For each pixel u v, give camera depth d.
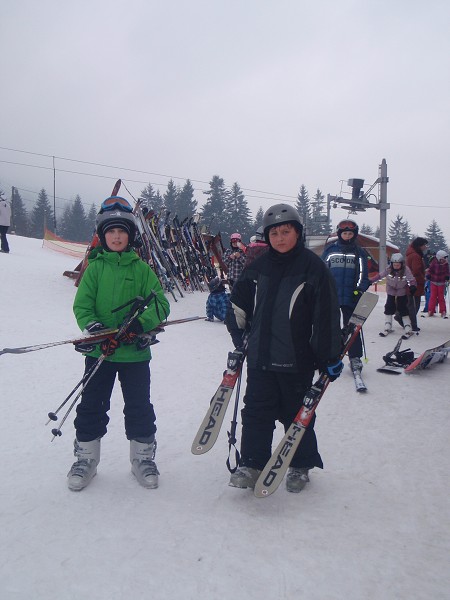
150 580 2.28
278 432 4.10
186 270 12.78
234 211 81.38
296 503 3.03
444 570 2.42
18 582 2.24
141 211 11.06
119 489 3.12
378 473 3.46
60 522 2.72
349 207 22.06
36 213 98.31
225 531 2.69
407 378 5.98
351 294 5.89
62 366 5.66
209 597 2.18
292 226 3.00
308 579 2.32
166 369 5.99
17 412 4.32
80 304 3.13
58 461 3.48
